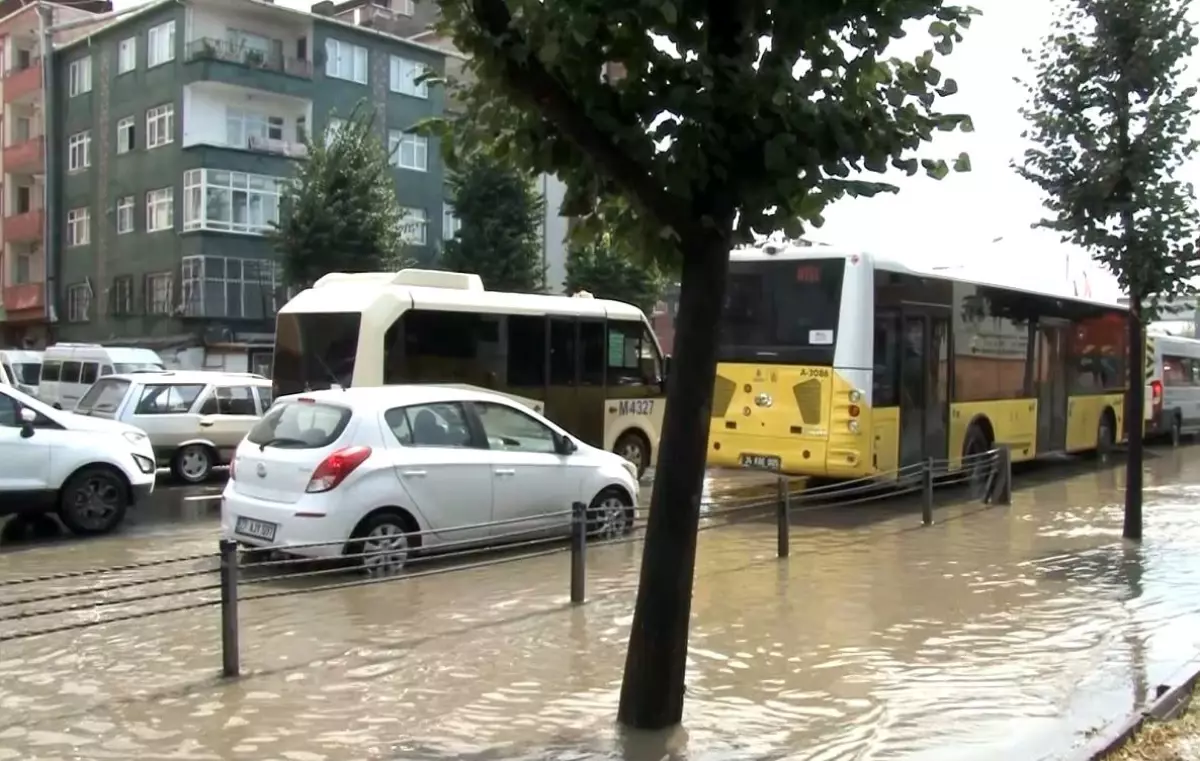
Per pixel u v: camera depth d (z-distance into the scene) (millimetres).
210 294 36500
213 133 37656
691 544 5488
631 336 17250
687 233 5090
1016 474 20484
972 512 14898
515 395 15406
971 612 8602
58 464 12000
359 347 13836
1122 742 5484
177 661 7059
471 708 6078
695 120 4680
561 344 16109
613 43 4660
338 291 14445
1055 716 6051
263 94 38188
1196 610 8688
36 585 9578
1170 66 10945
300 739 5574
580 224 5477
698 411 5309
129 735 5633
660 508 5461
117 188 40312
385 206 29234
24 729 5715
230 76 36875
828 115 4711
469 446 10461
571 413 16219
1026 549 11711
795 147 4695
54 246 43844
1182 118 10969
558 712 6004
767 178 4883
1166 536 12664
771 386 14477
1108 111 11234
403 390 10289
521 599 8938
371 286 14414
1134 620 8344
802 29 4688
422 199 42062
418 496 9898
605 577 9930
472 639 7625
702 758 5305
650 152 4809
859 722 5914
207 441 18344
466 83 5395
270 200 37781
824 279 14156
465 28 4684
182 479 18188
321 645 7465
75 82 42938
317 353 14258
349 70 40125
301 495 9516
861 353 13906
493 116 5129
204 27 37406
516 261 30562
